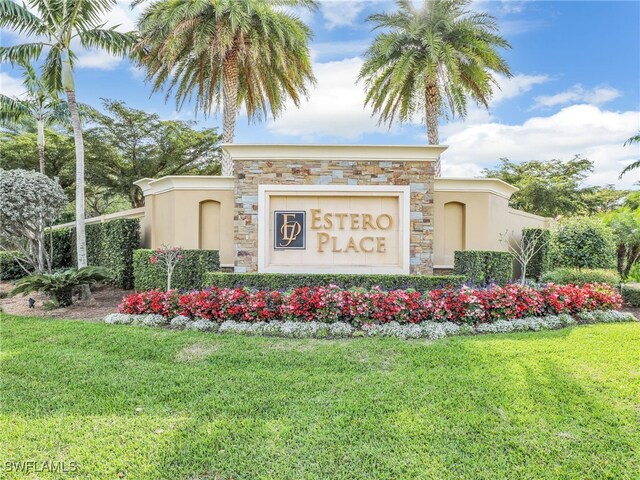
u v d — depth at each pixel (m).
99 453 3.16
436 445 3.26
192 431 3.48
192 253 9.47
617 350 5.50
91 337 6.36
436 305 7.02
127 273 11.61
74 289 10.48
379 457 3.11
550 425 3.56
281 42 14.12
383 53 14.50
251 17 13.80
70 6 10.23
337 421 3.63
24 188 10.66
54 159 26.36
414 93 16.23
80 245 10.66
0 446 3.28
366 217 9.37
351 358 5.32
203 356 5.49
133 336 6.38
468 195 11.73
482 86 14.84
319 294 7.06
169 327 7.15
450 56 13.64
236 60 14.27
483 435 3.40
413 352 5.51
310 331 6.54
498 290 7.30
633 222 11.59
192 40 14.08
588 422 3.61
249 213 9.38
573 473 2.92
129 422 3.64
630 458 3.10
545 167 31.25
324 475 2.91
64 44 10.46
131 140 27.17
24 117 18.98
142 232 13.73
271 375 4.72
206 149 29.02
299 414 3.76
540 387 4.31
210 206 11.73
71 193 27.50
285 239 9.35
